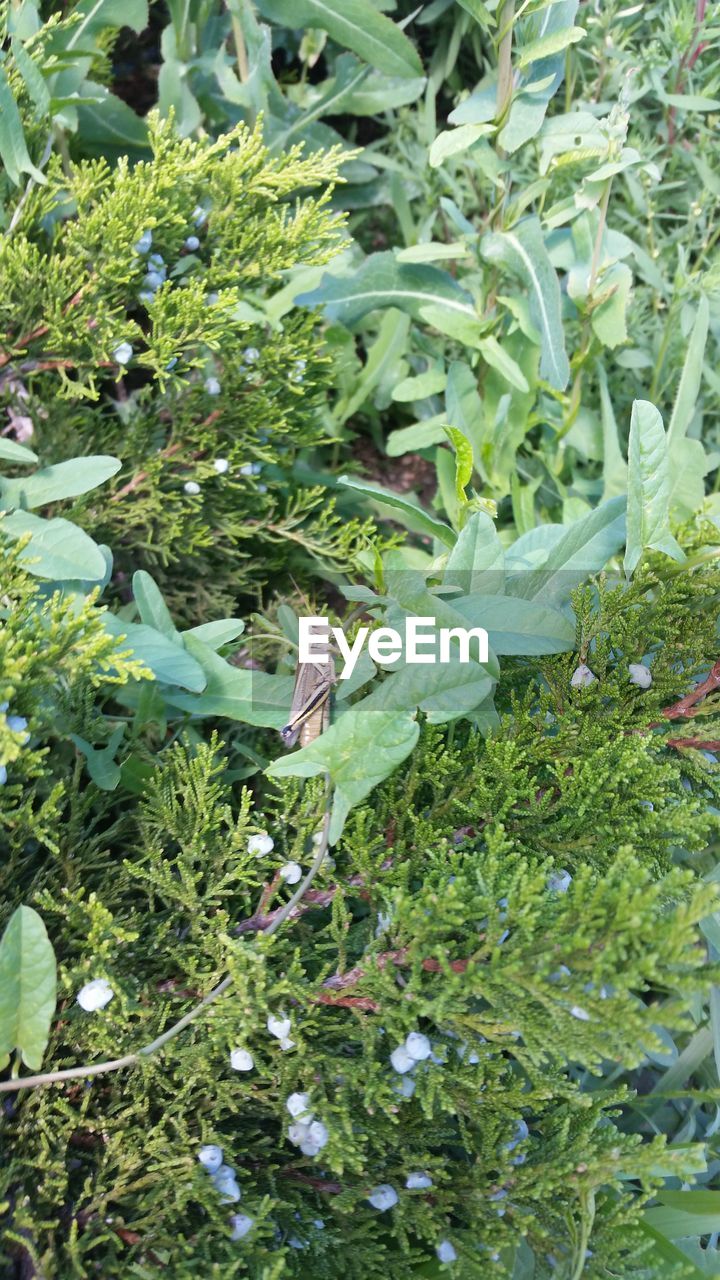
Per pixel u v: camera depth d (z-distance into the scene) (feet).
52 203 1.43
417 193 2.11
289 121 1.92
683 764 1.21
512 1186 1.05
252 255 1.47
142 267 1.40
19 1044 1.01
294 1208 1.07
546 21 1.54
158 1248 1.03
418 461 2.02
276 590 1.70
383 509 1.82
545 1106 1.14
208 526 1.53
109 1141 1.07
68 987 1.05
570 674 1.25
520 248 1.64
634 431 1.24
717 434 1.97
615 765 1.18
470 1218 1.06
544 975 0.95
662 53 1.89
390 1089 1.02
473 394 1.77
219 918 1.11
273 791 1.39
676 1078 1.40
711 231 1.99
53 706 1.16
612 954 0.93
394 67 1.75
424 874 1.14
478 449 1.77
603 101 1.89
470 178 1.99
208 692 1.23
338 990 1.05
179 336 1.44
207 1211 1.05
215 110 1.92
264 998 1.03
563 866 1.16
